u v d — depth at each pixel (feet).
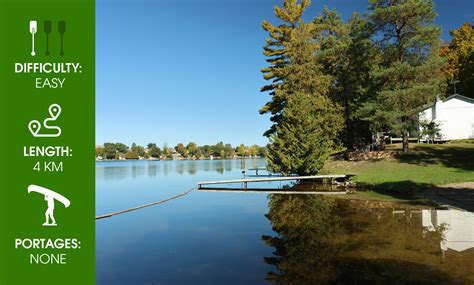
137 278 24.56
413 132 92.99
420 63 88.53
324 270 24.22
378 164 91.15
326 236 33.45
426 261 25.08
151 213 51.85
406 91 83.76
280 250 29.86
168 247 32.53
